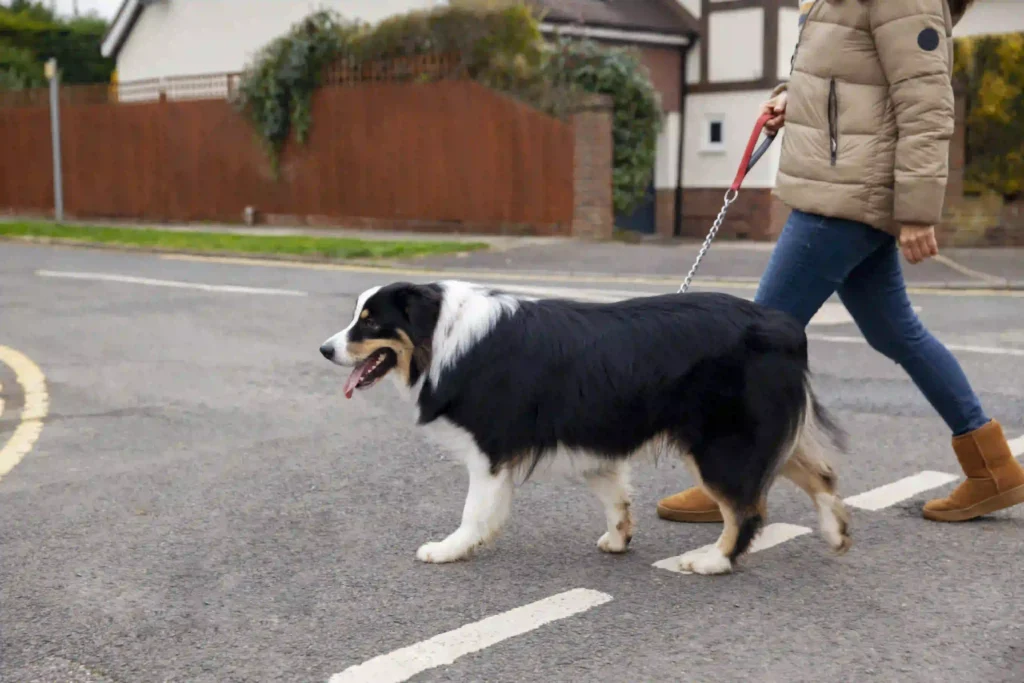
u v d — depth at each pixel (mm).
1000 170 15586
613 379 3770
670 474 5164
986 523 4395
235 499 4867
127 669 3215
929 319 9586
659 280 12688
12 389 7195
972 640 3314
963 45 15734
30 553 4199
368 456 5555
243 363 7984
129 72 26391
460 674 3145
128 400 6863
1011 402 6445
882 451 5504
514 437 3896
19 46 33500
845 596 3684
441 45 17844
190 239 17359
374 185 19094
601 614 3568
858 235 4094
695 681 3072
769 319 3797
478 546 4078
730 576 3885
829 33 4039
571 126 16719
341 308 10484
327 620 3547
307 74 19438
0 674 3197
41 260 15438
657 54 20766
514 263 14195
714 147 20922
